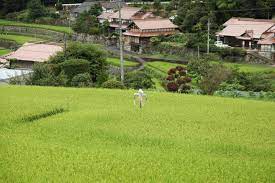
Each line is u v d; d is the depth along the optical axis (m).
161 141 26.81
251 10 103.50
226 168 21.66
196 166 21.92
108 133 28.66
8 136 27.77
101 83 59.03
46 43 103.06
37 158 22.97
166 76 72.88
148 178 20.23
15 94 44.38
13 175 20.48
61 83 58.03
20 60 90.62
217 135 28.31
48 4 151.88
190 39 93.38
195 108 37.25
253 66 81.94
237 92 57.53
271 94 55.28
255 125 31.06
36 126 30.83
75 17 134.12
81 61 60.53
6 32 133.25
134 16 114.50
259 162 22.72
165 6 122.62
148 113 34.75
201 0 108.88
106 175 20.62
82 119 32.78
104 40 113.19
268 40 87.56
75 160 22.67
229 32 95.06
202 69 68.19
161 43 100.06
